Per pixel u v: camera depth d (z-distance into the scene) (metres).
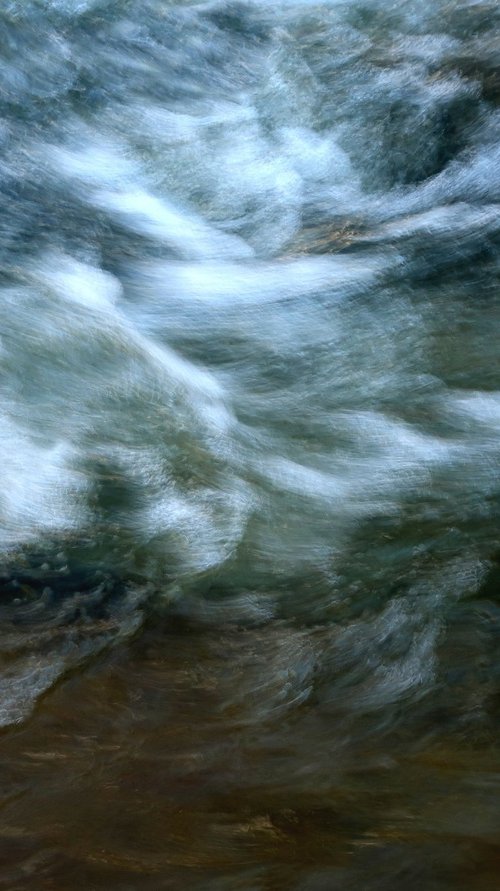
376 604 3.20
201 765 2.66
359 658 3.01
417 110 6.54
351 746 2.72
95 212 5.68
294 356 4.56
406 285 5.09
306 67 7.11
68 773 2.62
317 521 3.55
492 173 5.97
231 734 2.75
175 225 5.68
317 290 5.08
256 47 7.40
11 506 3.51
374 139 6.35
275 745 2.72
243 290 5.08
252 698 2.87
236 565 3.35
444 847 2.46
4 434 3.82
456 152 6.17
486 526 3.52
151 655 3.00
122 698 2.85
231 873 2.40
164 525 3.48
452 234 5.49
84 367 4.27
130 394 4.12
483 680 2.93
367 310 4.91
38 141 6.25
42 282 4.92
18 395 4.04
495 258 5.27
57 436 3.84
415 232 5.55
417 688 2.90
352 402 4.25
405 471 3.81
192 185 6.05
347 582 3.29
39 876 2.37
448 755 2.71
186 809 2.54
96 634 3.07
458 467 3.84
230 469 3.77
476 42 7.13
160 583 3.27
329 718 2.81
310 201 5.92
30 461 3.71
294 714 2.82
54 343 4.39
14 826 2.48
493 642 3.05
